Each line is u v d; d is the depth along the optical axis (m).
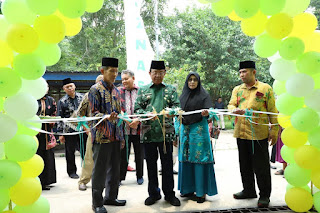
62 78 7.62
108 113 3.18
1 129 2.11
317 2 10.82
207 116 3.49
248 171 3.55
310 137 2.70
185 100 3.53
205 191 3.45
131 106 4.55
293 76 2.71
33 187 2.32
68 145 5.01
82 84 8.38
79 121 2.81
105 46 16.83
